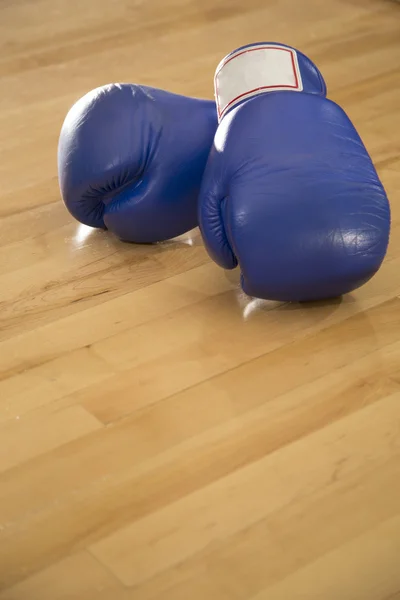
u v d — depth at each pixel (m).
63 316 1.15
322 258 1.09
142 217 1.20
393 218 1.29
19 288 1.19
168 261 1.23
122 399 1.06
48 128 1.48
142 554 0.93
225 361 1.10
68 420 1.04
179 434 1.03
